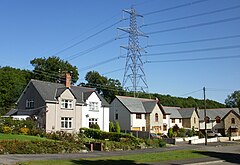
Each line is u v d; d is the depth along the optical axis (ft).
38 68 282.77
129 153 118.21
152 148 152.76
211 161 90.02
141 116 237.66
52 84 182.91
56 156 97.09
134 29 185.37
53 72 280.72
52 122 165.17
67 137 135.95
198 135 252.21
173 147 162.91
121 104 234.17
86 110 184.75
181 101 418.51
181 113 301.84
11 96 269.23
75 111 176.04
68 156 98.53
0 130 134.72
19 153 101.60
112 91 329.93
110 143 138.10
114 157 93.71
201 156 102.83
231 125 290.97
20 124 143.43
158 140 168.76
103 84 328.90
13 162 77.10
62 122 169.99
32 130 142.10
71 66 294.46
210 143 204.44
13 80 274.16
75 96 177.27
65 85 186.50
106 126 195.00
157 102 246.68
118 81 335.26
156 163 81.00
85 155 104.01
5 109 240.73
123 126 230.68
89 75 329.52
